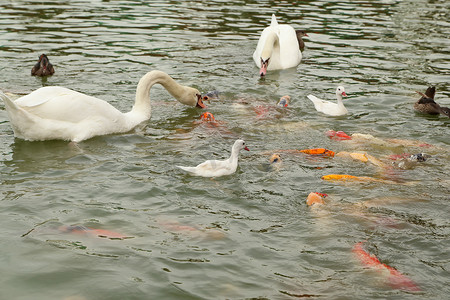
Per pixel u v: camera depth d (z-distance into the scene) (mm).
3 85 8672
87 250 6305
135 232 6473
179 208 6730
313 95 8773
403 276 6172
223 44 10312
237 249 6355
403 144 7742
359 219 6656
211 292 5828
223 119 8227
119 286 5887
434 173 7277
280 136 7879
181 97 8391
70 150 7492
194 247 6359
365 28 11141
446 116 8383
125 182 7008
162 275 6086
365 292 5871
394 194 6961
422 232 6543
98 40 10234
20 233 6418
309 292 5859
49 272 6098
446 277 6176
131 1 12367
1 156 7340
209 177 7121
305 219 6656
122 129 7914
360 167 7355
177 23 11141
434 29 11102
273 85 9055
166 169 7215
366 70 9523
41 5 11883
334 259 6293
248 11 11945
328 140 7812
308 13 11906
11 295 5719
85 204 6727
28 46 9898
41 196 6793
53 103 7594
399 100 8711
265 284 5988
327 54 10086
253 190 6977
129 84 8875
